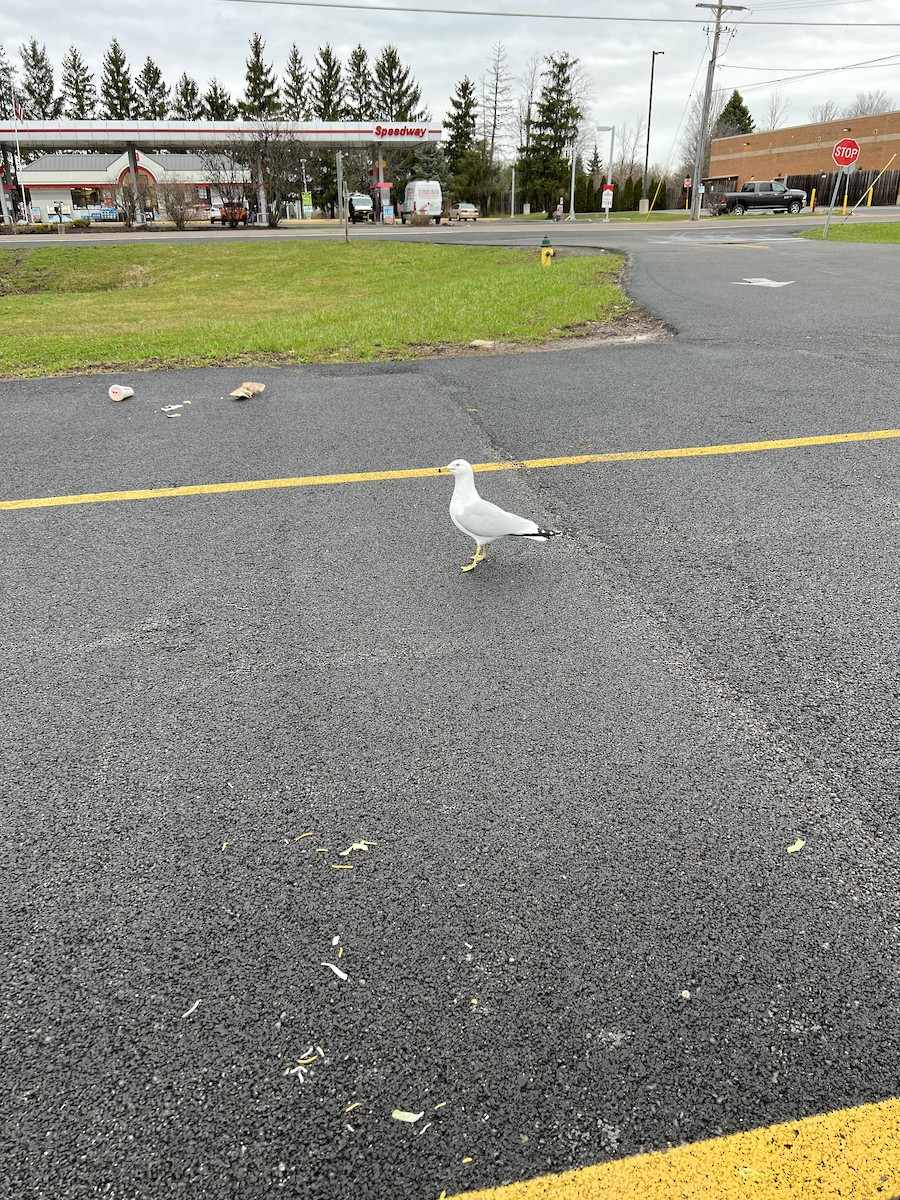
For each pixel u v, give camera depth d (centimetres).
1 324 1528
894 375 762
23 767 284
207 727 303
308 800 265
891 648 342
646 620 370
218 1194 161
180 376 888
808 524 462
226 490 540
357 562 435
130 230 4106
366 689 324
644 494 513
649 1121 173
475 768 278
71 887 235
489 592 400
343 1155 168
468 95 7362
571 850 243
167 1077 184
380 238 3155
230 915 225
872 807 257
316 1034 192
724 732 293
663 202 7281
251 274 2380
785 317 1080
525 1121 173
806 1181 162
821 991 200
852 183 5094
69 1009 200
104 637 367
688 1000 198
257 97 7994
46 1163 167
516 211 7419
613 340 1007
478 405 727
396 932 218
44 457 613
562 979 204
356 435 650
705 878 233
